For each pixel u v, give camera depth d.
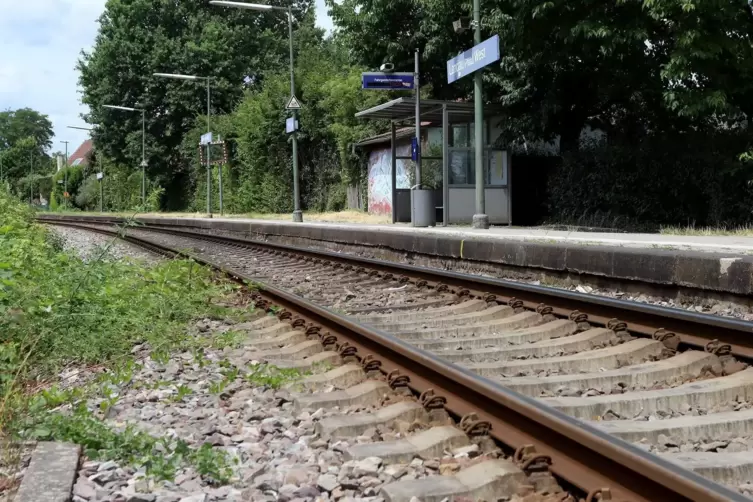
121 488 4.08
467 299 10.45
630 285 10.90
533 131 25.78
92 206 86.00
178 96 65.12
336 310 10.05
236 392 6.28
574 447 3.96
